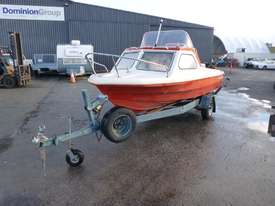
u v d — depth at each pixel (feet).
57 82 47.34
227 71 78.54
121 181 12.02
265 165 13.69
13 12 62.34
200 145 16.43
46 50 65.72
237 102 30.19
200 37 76.54
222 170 13.12
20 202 10.35
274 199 10.63
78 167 13.33
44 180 12.01
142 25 70.90
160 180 12.12
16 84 40.73
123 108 15.57
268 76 63.26
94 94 34.91
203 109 21.74
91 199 10.62
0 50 41.39
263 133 18.79
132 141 17.04
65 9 65.00
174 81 17.25
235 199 10.62
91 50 53.98
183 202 10.44
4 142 16.56
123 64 20.68
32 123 20.79
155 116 17.87
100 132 15.84
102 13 67.36
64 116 23.06
